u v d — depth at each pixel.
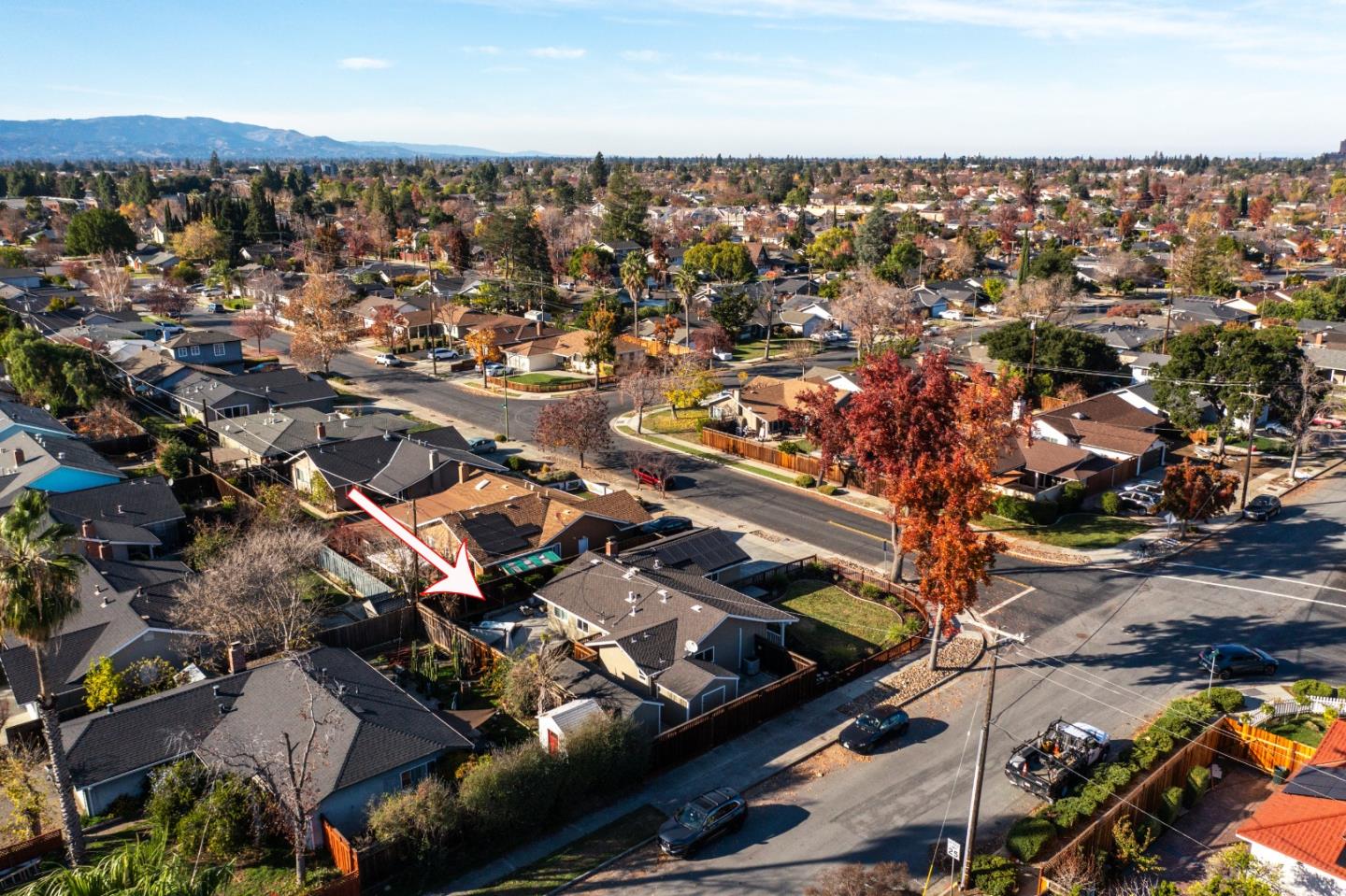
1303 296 130.25
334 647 41.34
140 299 144.75
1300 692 39.69
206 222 186.62
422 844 29.78
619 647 41.00
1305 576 53.31
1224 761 36.47
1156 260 189.00
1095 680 42.28
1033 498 65.00
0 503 56.59
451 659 44.56
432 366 111.31
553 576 52.47
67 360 84.56
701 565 51.62
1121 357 101.62
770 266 193.12
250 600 42.84
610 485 70.25
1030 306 125.31
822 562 55.34
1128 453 71.38
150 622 41.09
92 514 55.28
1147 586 52.34
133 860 19.97
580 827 32.47
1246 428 78.81
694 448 80.19
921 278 163.38
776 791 34.44
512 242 151.88
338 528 56.50
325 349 106.25
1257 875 27.08
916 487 41.81
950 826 32.38
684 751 36.53
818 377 93.88
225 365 106.69
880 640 46.41
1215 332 77.69
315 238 185.38
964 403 49.50
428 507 60.16
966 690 41.56
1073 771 34.44
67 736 33.75
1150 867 29.58
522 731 38.22
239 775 31.41
